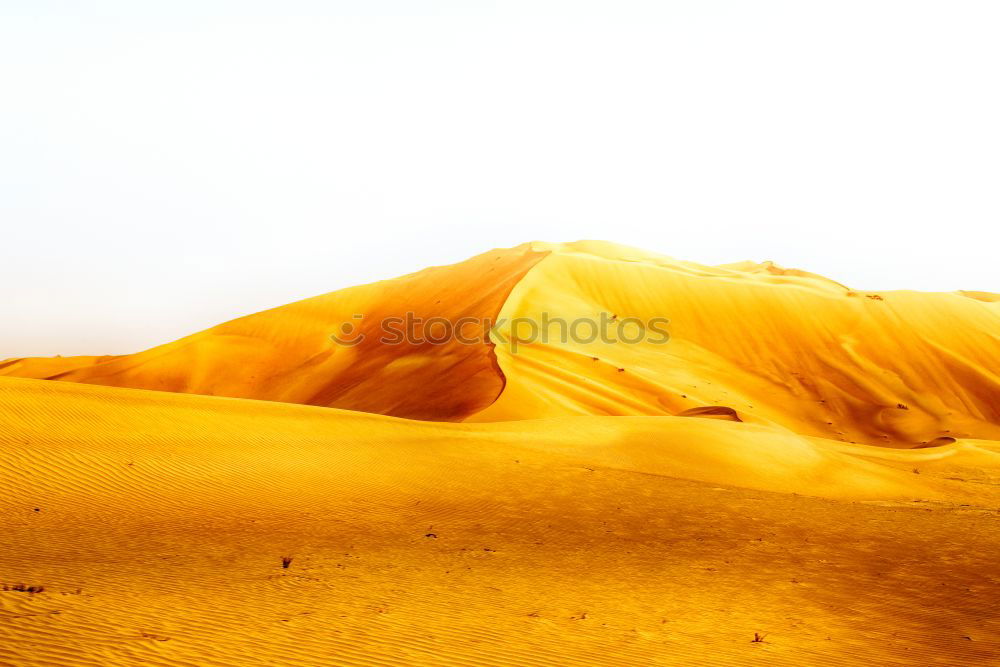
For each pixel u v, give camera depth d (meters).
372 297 118.06
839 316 104.19
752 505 24.75
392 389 74.81
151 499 18.33
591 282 104.50
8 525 15.05
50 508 16.64
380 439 28.80
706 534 20.20
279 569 13.34
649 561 16.91
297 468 23.06
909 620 13.21
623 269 108.19
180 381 98.38
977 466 47.06
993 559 18.55
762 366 94.25
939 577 16.61
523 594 13.30
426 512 20.34
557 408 58.06
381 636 9.86
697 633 11.64
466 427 34.66
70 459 20.06
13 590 9.97
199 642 8.68
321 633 9.67
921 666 10.54
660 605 13.33
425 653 9.38
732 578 15.80
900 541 20.47
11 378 26.75
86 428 22.92
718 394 80.25
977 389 91.38
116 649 8.02
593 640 10.70
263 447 24.69
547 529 19.59
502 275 111.44
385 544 16.52
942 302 109.00
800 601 14.26
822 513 24.25
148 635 8.62
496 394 59.69
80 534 14.90
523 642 10.29
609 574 15.48
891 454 50.22
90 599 9.96
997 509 28.88
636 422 38.25
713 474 31.59
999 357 98.69
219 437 24.92
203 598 10.82
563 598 13.27
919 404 88.00
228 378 99.25
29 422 22.30
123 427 23.78
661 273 108.88
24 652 7.59
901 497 32.97
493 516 20.59
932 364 95.69
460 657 9.38
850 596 14.81
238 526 16.86
